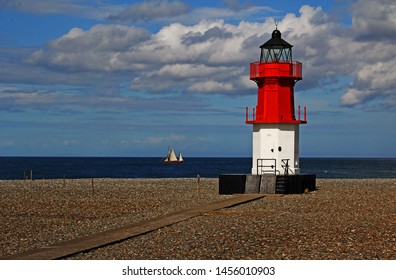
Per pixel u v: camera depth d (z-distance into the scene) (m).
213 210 30.39
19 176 105.81
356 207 32.78
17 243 21.91
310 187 44.50
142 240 21.47
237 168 159.25
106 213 32.47
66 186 53.59
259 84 44.19
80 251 19.31
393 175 107.94
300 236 22.33
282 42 44.06
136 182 60.25
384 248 20.05
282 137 43.34
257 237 22.06
